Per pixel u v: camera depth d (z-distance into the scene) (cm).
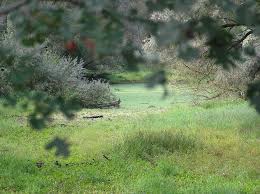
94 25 247
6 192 1045
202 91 2673
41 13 263
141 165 1338
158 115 2380
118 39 252
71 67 3017
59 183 1143
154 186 1075
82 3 260
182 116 2264
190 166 1316
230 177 1220
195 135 1723
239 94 2455
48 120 353
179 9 262
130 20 282
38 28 264
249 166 1313
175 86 2720
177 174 1250
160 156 1410
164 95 255
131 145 1482
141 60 280
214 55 312
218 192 1026
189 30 249
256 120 1980
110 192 1077
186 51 246
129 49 282
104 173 1258
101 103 3008
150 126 2012
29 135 1820
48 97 366
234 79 2245
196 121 2105
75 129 1986
